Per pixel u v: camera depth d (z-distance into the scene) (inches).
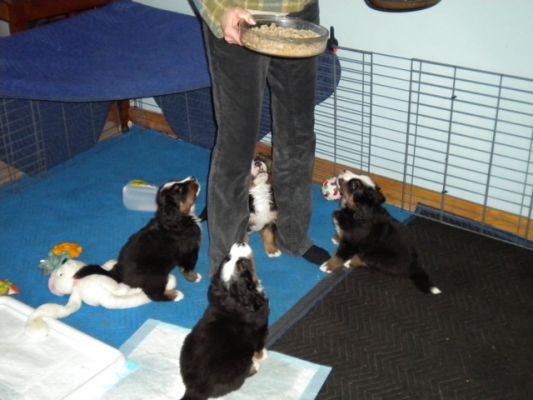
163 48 169.5
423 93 146.7
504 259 141.5
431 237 149.8
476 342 119.4
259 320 105.0
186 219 128.0
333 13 158.1
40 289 134.7
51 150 180.5
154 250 124.0
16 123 168.6
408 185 165.5
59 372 110.9
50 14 182.5
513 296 130.6
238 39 101.3
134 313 127.2
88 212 162.2
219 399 106.3
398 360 115.5
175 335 121.0
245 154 118.0
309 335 121.3
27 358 113.9
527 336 120.5
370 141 161.5
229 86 110.0
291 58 100.1
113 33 178.7
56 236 152.6
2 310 125.0
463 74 146.0
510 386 110.0
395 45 152.3
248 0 107.4
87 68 155.4
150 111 206.4
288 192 132.8
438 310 127.3
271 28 105.7
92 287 124.3
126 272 125.2
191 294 132.4
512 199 152.3
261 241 149.4
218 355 99.8
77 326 124.1
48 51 165.5
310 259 140.6
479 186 155.9
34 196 169.2
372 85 158.6
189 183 129.2
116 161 186.4
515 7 133.5
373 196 130.3
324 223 156.8
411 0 118.1
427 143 158.9
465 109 149.3
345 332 122.0
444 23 143.6
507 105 143.7
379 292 132.4
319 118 173.9
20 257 144.9
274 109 123.8
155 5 197.5
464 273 137.6
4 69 151.2
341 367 114.0
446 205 161.2
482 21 138.6
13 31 177.8
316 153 179.3
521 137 140.6
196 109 187.8
